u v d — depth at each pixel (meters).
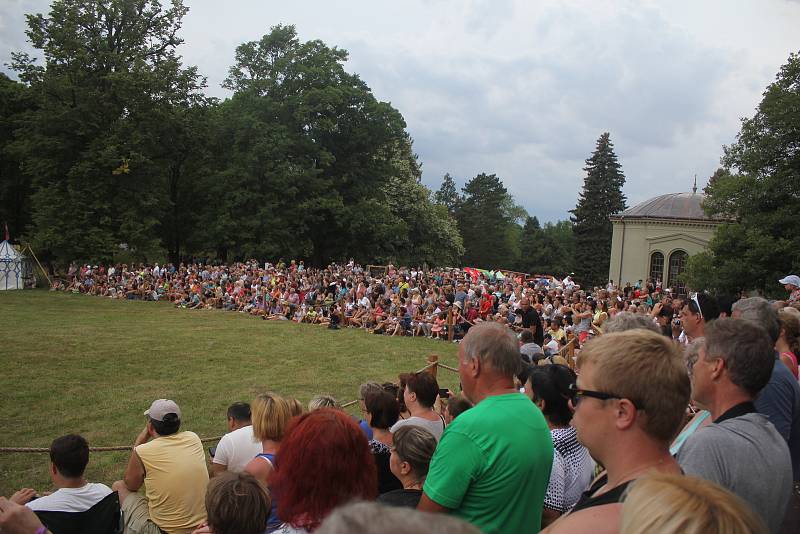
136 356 16.69
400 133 48.25
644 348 2.02
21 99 39.12
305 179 43.91
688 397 2.01
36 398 12.12
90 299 31.34
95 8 37.19
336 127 44.78
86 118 36.69
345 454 2.78
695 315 4.87
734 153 32.12
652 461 1.97
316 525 2.69
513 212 110.12
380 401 4.81
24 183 42.78
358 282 29.00
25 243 36.72
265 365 16.09
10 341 18.31
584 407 2.07
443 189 96.75
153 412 5.44
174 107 39.66
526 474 2.82
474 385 3.16
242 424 5.99
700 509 1.32
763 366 2.52
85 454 4.89
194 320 24.73
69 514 4.74
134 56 38.09
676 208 49.19
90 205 36.25
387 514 1.02
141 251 38.12
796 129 29.02
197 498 5.29
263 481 4.36
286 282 28.16
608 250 67.12
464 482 2.77
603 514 1.86
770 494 2.23
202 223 43.56
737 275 29.34
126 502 5.40
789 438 3.16
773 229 29.30
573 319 16.73
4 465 8.52
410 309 22.59
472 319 21.30
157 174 39.94
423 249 59.00
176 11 39.69
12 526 3.45
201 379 14.27
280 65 44.19
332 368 15.91
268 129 42.72
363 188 47.50
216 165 44.84
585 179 68.94
